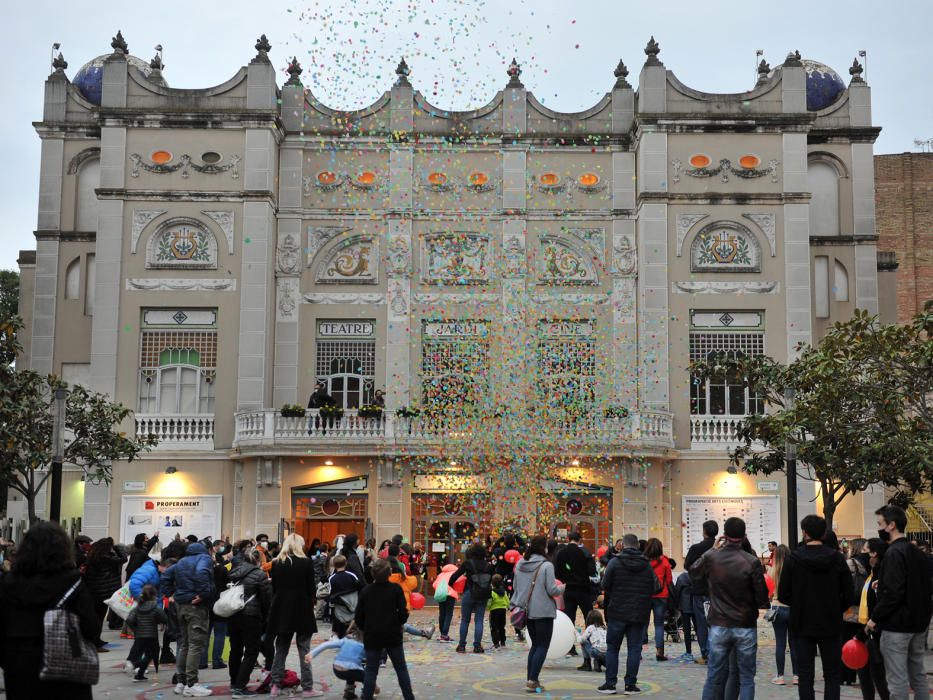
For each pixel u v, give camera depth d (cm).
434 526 3403
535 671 1558
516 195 3666
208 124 3575
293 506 3419
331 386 3616
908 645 1195
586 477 3397
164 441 3469
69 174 3750
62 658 877
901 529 1217
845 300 3728
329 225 3672
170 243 3556
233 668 1573
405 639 2317
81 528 3506
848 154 3788
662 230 3569
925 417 2159
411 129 3694
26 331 3841
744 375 2677
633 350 3572
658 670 1812
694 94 3609
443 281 3625
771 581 1655
